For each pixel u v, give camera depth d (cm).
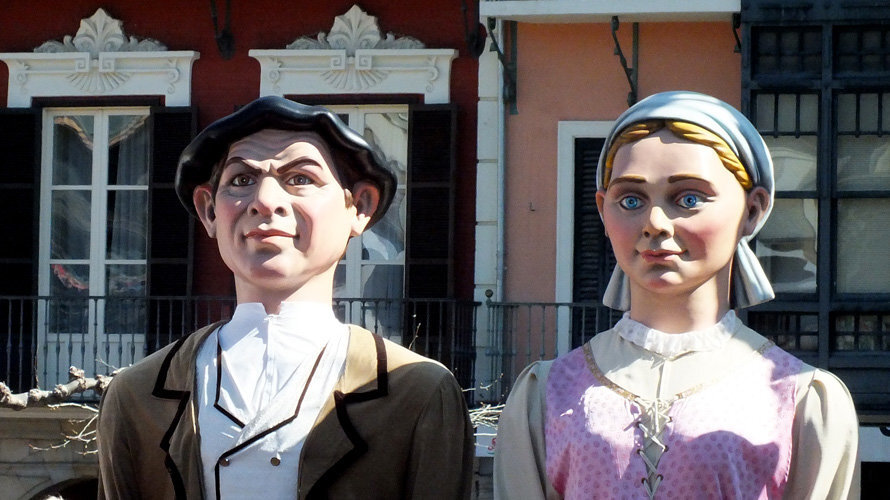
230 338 383
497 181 1202
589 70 1193
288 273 377
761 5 1123
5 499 1238
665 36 1182
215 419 371
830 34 1120
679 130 375
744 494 362
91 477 1236
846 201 1134
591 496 368
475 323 1203
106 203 1266
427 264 1207
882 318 1131
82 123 1270
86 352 1269
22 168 1262
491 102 1207
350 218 392
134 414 381
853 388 1127
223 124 382
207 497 368
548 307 1197
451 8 1220
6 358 1267
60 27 1270
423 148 1207
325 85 1227
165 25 1254
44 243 1270
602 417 372
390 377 375
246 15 1242
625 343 384
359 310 1236
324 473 362
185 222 1241
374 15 1229
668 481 363
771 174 388
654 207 374
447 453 372
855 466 371
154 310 1249
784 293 1134
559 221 1196
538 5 1158
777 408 371
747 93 1127
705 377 374
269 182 378
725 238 376
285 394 371
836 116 1130
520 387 390
